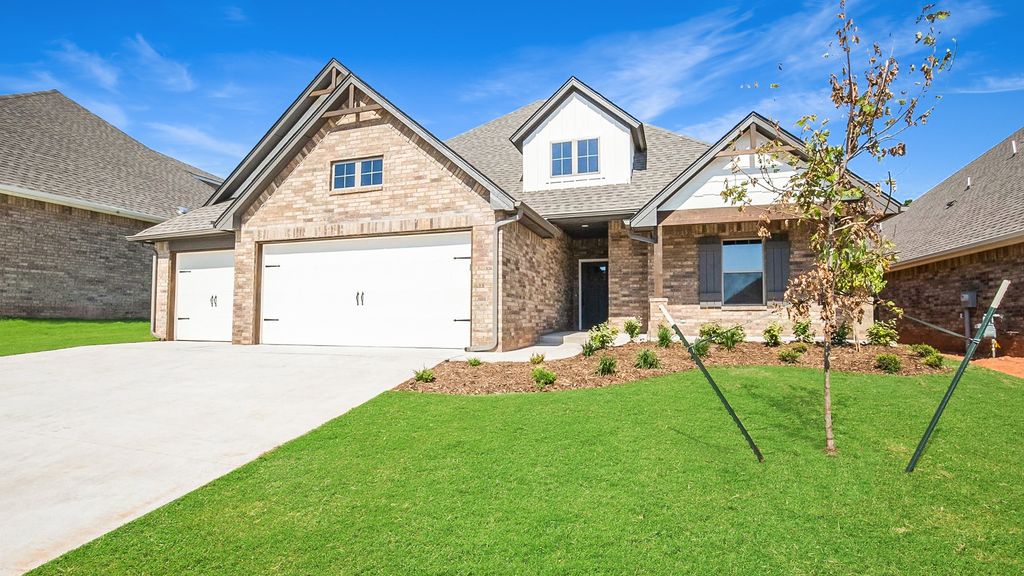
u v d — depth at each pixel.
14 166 16.02
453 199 11.34
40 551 3.40
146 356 10.41
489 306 10.86
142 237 14.35
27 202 15.72
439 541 3.37
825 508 3.71
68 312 16.64
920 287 13.27
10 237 15.30
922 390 6.68
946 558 3.10
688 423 5.53
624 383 7.36
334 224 12.21
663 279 12.96
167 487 4.35
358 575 3.04
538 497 3.94
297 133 12.34
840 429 5.30
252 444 5.34
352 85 12.16
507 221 10.91
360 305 12.02
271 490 4.21
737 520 3.56
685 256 12.87
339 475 4.46
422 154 11.66
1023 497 3.82
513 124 18.81
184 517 3.79
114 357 10.31
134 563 3.22
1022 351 9.71
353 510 3.83
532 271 12.87
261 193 12.88
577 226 14.34
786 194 4.94
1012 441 4.90
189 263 14.36
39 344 12.27
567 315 15.80
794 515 3.62
